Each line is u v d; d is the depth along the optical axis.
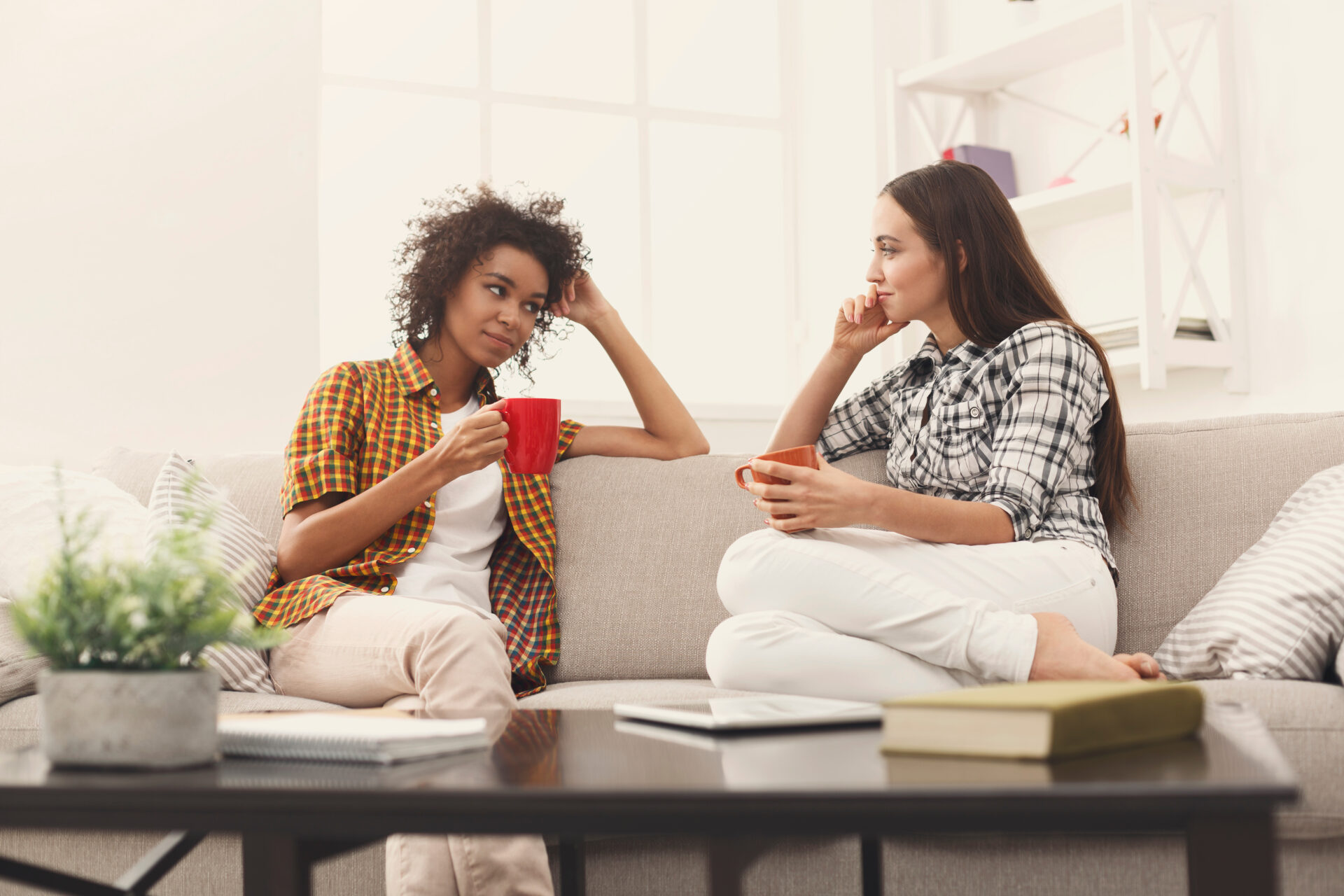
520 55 3.33
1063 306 1.78
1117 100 2.95
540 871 1.14
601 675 1.81
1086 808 0.62
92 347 2.58
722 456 1.98
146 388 2.62
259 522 1.87
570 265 1.96
